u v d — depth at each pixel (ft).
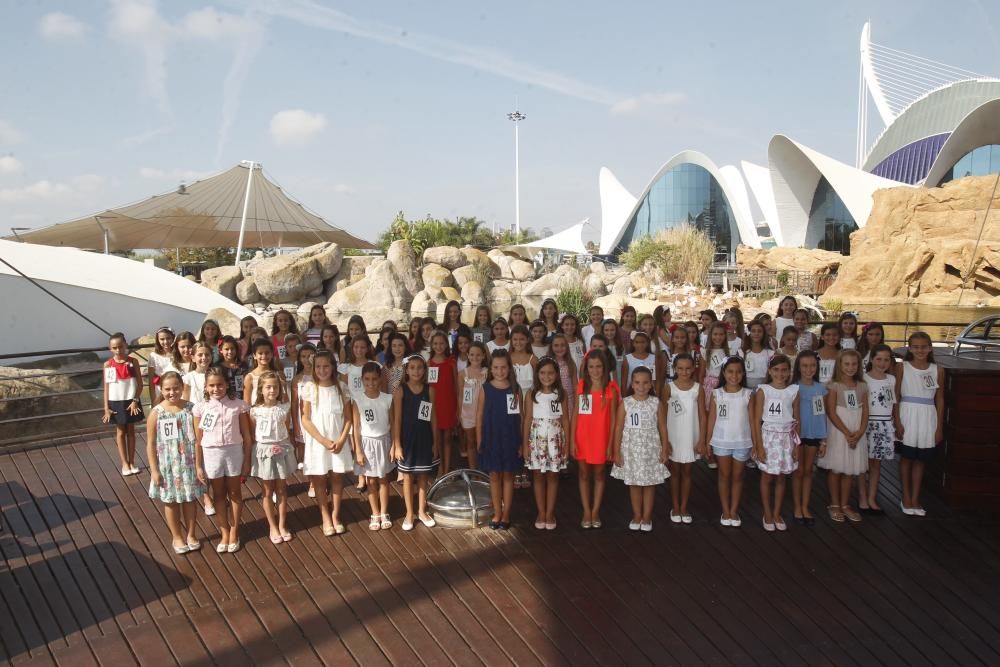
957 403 19.77
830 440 19.04
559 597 15.74
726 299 76.13
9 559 16.69
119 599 15.25
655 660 13.82
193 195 109.09
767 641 14.47
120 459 22.97
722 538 18.52
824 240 170.19
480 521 18.93
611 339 23.91
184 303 58.59
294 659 13.55
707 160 182.39
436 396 20.49
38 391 39.58
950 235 110.63
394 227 121.19
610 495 21.44
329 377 17.93
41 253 52.16
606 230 202.90
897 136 180.45
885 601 15.85
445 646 14.03
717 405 18.94
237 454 17.04
